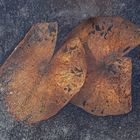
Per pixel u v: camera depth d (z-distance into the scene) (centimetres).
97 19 105
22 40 106
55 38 105
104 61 105
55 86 105
